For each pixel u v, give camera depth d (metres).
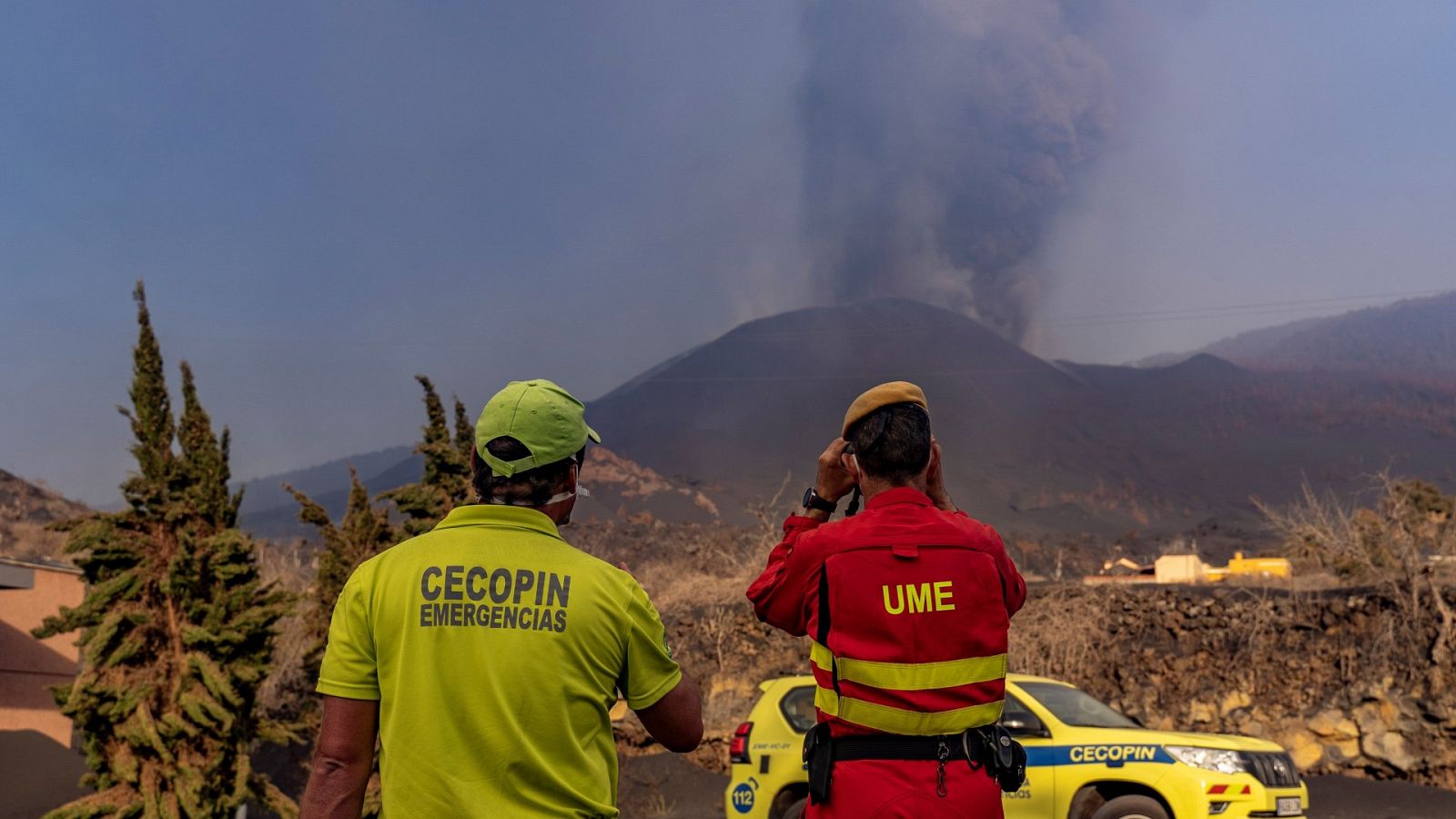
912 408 3.44
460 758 2.50
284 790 18.00
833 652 3.20
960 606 3.17
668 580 24.78
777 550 3.50
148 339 13.03
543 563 2.67
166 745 11.94
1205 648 18.42
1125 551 96.19
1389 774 15.90
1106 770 9.59
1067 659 19.14
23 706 19.20
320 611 15.09
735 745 10.66
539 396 2.83
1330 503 19.16
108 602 12.16
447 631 2.56
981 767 3.14
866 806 3.07
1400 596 16.77
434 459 15.61
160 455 12.84
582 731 2.61
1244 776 9.59
